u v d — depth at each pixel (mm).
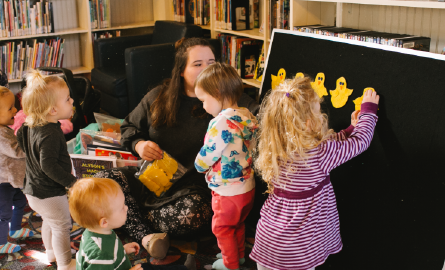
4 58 3639
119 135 2436
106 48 3830
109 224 1442
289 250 1433
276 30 2068
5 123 1926
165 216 1948
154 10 4500
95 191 1408
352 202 1646
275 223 1458
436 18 2033
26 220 2287
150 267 1618
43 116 1689
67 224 1811
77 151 2529
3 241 1983
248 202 1682
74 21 4141
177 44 1969
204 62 1902
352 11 2402
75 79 3307
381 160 1536
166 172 2002
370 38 1955
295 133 1342
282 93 1378
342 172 1682
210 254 1953
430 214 1382
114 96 3514
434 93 1381
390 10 2227
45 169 1665
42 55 3818
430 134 1386
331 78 1745
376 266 1555
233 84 1646
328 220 1494
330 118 1740
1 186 1945
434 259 1368
